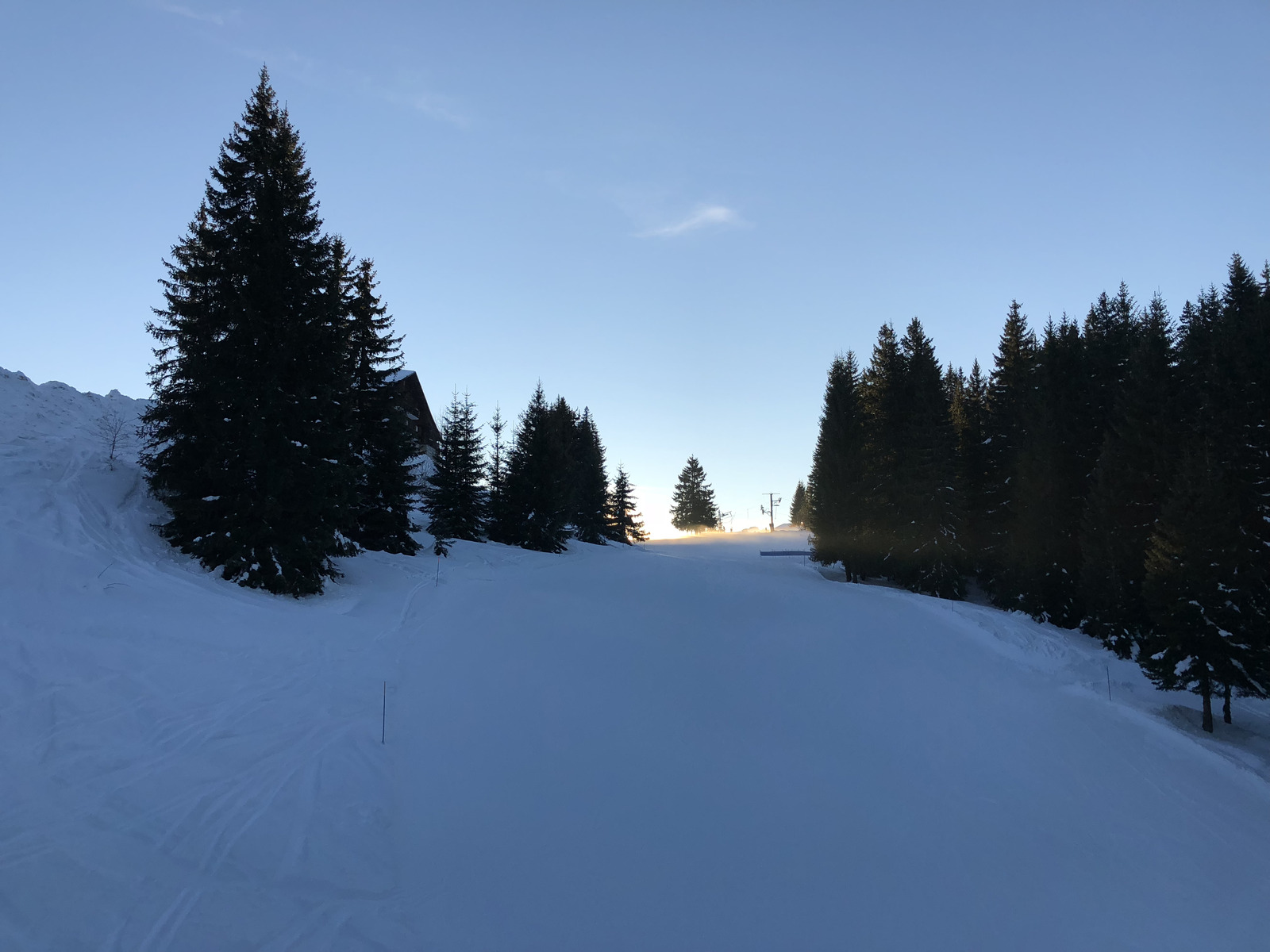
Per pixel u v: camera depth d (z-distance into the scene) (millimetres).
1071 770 11523
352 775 8570
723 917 6836
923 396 37375
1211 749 12945
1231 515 15812
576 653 15062
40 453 16656
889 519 36250
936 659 17281
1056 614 28016
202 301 16922
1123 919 7555
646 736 11133
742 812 9031
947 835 9000
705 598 22547
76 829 6484
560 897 6891
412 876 6949
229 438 15977
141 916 5582
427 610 17734
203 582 14617
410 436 27156
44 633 10125
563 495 39906
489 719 11062
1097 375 31766
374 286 27094
